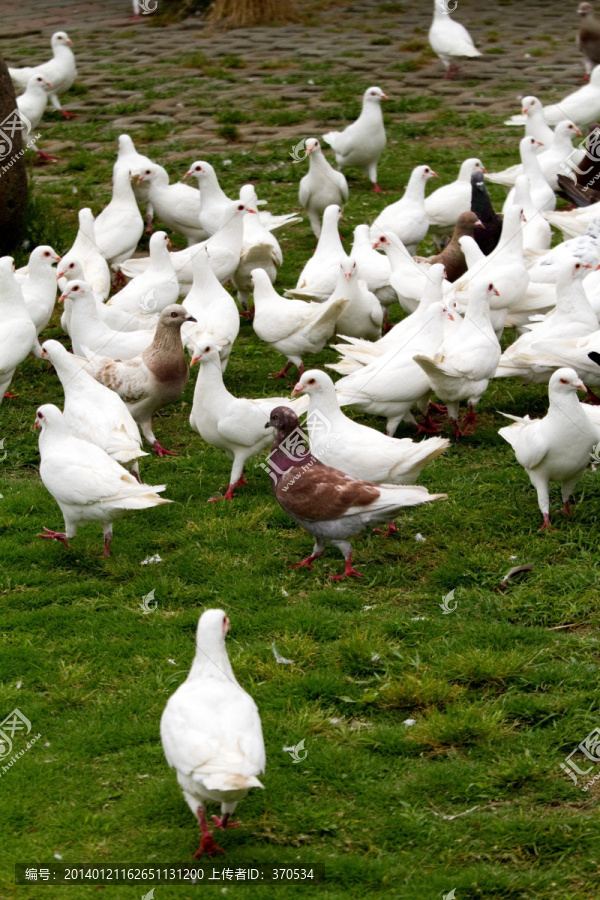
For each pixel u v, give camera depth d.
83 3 25.88
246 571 7.06
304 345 9.56
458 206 12.39
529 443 7.14
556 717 5.54
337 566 7.15
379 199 14.41
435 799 5.03
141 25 23.73
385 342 8.95
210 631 4.79
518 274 9.78
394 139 16.62
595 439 7.05
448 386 8.34
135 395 8.64
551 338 8.86
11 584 7.08
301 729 5.50
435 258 11.23
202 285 9.92
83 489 6.87
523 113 15.43
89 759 5.39
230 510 7.86
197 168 12.34
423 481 8.13
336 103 18.00
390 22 23.14
